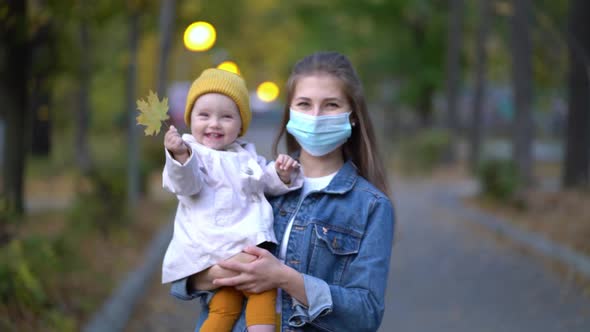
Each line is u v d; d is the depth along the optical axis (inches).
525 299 304.7
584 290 313.6
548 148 1376.7
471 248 429.4
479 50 904.9
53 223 422.6
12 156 405.7
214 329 100.9
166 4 468.4
